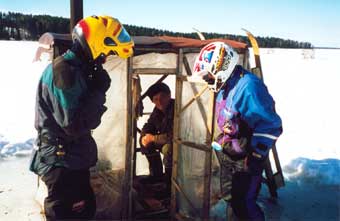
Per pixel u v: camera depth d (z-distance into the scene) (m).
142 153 4.28
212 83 2.85
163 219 3.61
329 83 12.92
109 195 3.40
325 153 5.66
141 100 4.05
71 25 3.71
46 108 2.53
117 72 3.22
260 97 2.67
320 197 4.26
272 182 4.18
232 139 2.83
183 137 3.46
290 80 13.35
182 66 3.34
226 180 3.04
